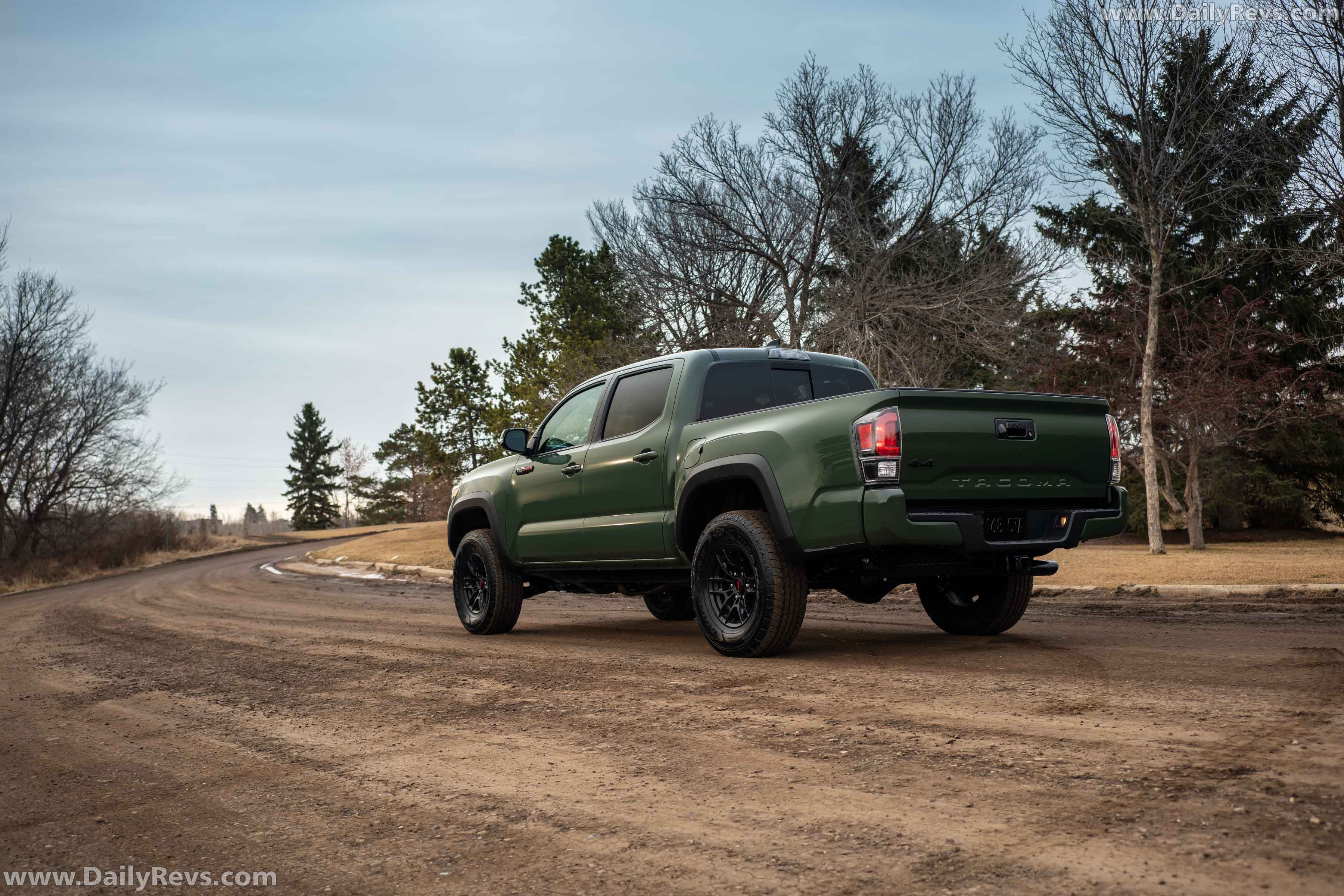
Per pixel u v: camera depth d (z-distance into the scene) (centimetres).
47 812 335
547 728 415
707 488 618
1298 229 1844
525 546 783
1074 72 1557
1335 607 780
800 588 566
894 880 223
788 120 2228
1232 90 1476
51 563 3950
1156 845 231
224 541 6034
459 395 5641
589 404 755
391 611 1172
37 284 4253
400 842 277
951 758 322
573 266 4325
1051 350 2228
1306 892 201
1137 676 453
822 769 320
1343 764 285
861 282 2042
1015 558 550
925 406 520
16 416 4212
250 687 584
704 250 2200
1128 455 2084
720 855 248
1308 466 2323
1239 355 2011
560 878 240
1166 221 1683
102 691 602
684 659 591
